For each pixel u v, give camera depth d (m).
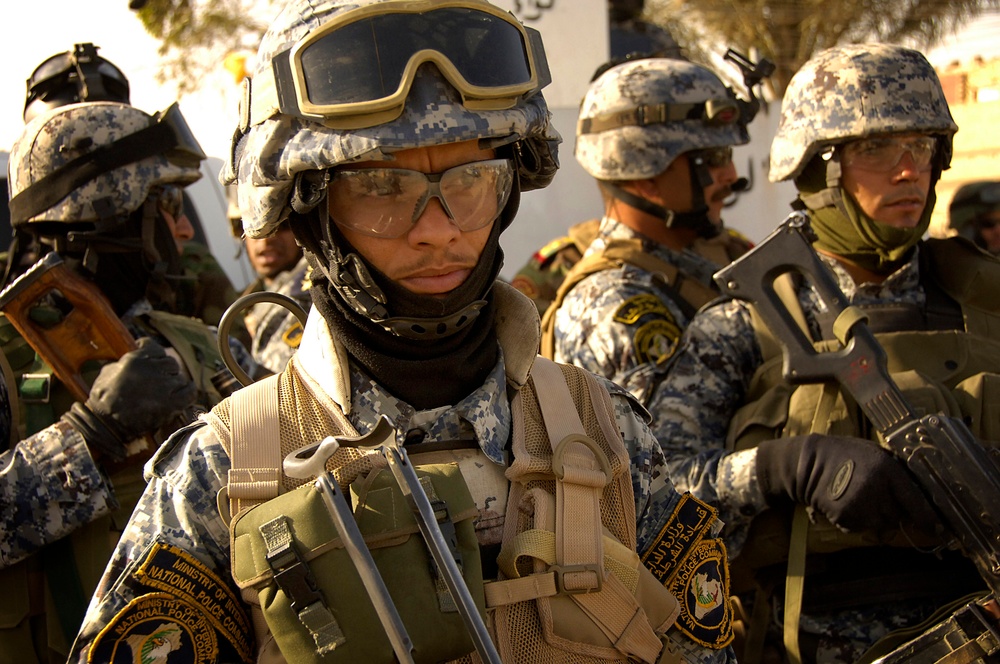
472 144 1.35
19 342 2.34
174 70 6.98
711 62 8.00
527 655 1.33
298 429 1.37
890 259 2.41
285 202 1.40
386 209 1.32
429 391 1.40
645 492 1.53
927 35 7.49
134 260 2.53
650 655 1.40
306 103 1.29
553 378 1.50
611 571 1.39
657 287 3.01
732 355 2.39
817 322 2.32
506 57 1.35
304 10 1.35
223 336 1.50
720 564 1.55
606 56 5.22
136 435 2.19
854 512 2.02
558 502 1.37
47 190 2.45
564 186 5.33
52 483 2.11
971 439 2.03
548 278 4.66
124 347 2.31
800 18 7.37
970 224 4.29
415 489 1.19
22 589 2.14
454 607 1.22
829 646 2.20
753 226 5.42
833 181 2.43
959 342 2.31
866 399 2.13
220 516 1.32
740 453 2.22
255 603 1.28
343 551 1.21
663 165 3.12
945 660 1.90
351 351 1.40
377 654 1.19
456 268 1.36
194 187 5.83
